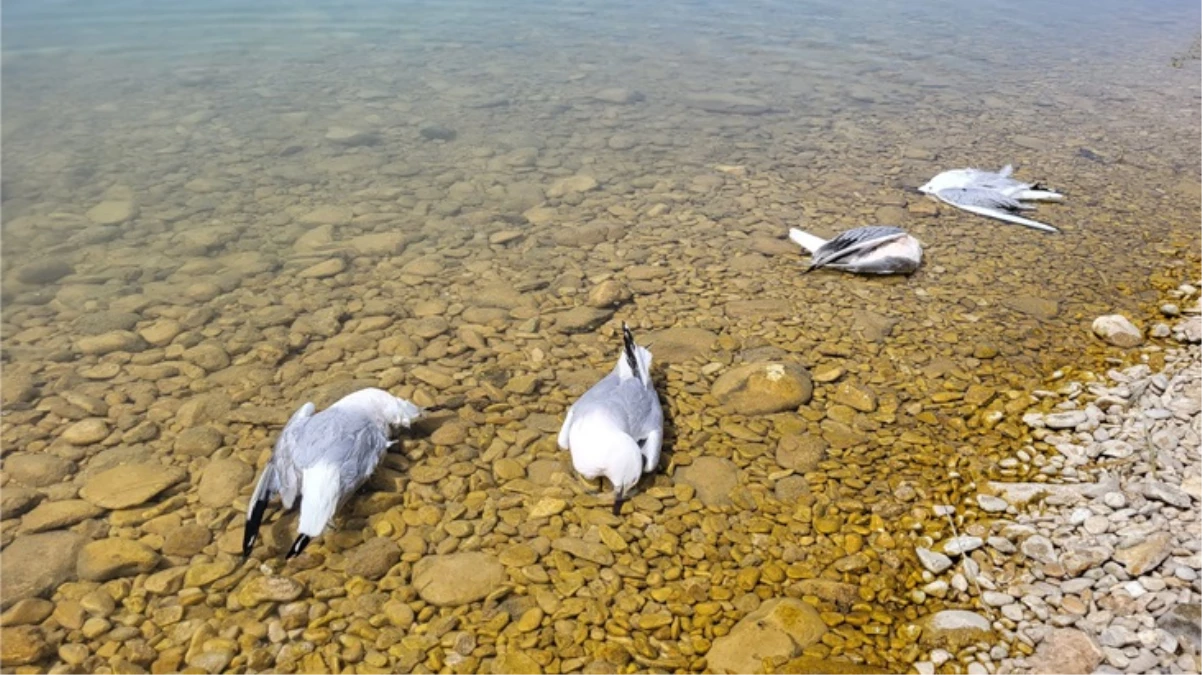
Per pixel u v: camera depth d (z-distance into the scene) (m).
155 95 3.21
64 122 2.96
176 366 1.73
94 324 1.86
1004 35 4.37
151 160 2.70
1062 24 4.60
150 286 2.02
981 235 2.34
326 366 1.74
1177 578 1.22
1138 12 4.89
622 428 1.43
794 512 1.40
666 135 2.99
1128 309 1.98
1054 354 1.81
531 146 2.87
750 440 1.55
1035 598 1.24
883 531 1.37
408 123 3.04
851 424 1.60
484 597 1.24
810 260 2.17
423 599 1.24
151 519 1.36
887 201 2.53
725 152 2.87
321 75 3.48
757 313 1.95
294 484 1.34
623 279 2.09
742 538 1.35
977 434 1.58
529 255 2.20
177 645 1.17
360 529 1.35
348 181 2.59
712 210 2.46
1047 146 2.99
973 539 1.34
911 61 3.90
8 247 2.17
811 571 1.30
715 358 1.79
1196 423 1.54
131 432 1.54
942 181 2.56
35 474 1.43
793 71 3.70
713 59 3.82
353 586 1.25
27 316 1.89
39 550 1.28
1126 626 1.17
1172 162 2.87
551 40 4.02
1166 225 2.41
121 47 3.70
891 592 1.27
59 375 1.69
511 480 1.45
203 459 1.48
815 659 1.15
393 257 2.18
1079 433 1.57
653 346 1.82
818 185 2.63
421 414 1.56
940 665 1.15
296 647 1.17
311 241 2.24
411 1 4.61
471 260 2.17
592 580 1.27
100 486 1.41
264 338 1.83
